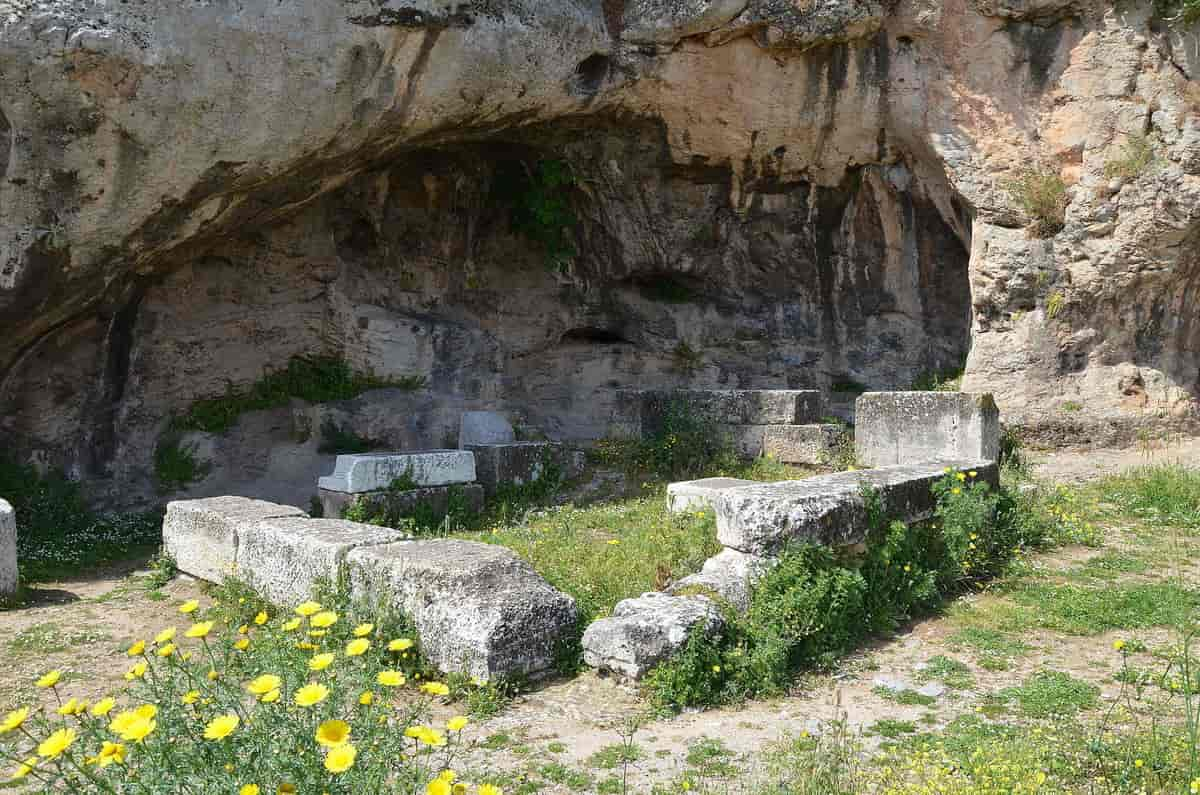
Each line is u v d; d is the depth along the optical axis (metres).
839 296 12.61
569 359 13.38
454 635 4.25
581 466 9.86
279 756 2.30
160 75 7.12
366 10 7.90
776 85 10.87
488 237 12.62
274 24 7.47
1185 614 5.24
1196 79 9.40
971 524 6.04
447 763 2.58
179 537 6.42
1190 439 10.07
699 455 9.91
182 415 10.57
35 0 6.58
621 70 10.13
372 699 2.67
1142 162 9.65
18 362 8.84
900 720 3.91
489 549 4.85
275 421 11.13
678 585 4.75
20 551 7.87
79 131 7.12
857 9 10.20
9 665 4.82
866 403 9.42
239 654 3.43
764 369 13.00
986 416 8.80
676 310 13.23
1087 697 4.05
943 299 12.18
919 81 10.87
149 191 7.79
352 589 4.81
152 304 10.09
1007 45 10.36
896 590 5.42
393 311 12.01
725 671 4.25
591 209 12.31
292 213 9.85
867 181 11.84
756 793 3.17
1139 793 3.08
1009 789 3.06
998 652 4.78
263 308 11.07
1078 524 7.20
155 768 2.32
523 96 9.59
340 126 8.47
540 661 4.32
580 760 3.51
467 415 9.88
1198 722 3.57
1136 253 9.84
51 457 9.46
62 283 8.02
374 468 7.98
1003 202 10.55
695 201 12.14
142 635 5.34
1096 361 10.36
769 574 4.80
